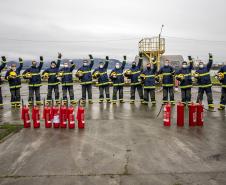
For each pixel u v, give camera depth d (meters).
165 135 8.06
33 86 14.05
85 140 7.62
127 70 14.39
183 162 5.90
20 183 4.99
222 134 8.17
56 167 5.70
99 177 5.19
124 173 5.36
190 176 5.20
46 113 9.14
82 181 5.03
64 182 5.00
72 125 8.97
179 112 9.16
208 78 12.51
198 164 5.79
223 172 5.38
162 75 13.68
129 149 6.79
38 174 5.37
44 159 6.17
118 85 14.48
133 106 13.70
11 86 13.84
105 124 9.57
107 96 14.84
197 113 9.19
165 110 9.23
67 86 14.27
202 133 8.28
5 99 18.02
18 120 10.56
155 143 7.27
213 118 10.56
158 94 19.28
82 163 5.89
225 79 12.13
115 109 12.78
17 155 6.47
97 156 6.32
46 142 7.48
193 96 18.36
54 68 14.14
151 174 5.30
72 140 7.64
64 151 6.70
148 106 13.71
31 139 7.80
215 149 6.77
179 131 8.53
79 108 8.94
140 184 4.88
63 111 9.02
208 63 12.55
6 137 8.04
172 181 4.98
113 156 6.31
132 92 14.43
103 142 7.41
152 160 6.03
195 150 6.69
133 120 10.23
